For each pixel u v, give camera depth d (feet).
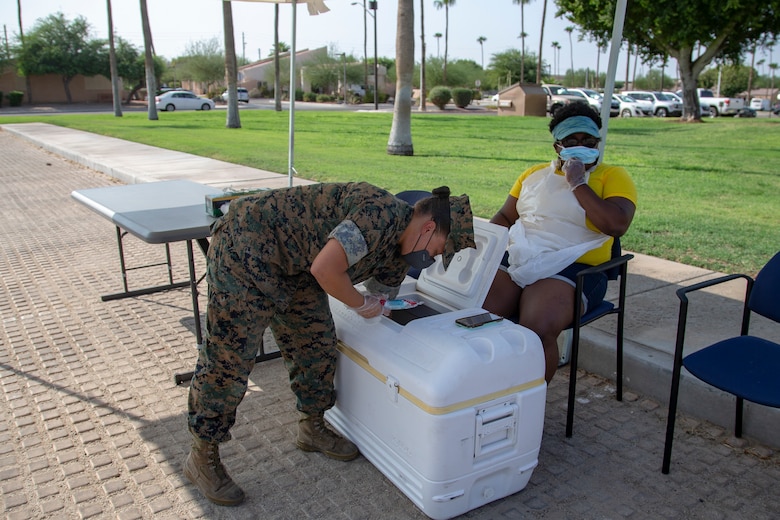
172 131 72.49
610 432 10.65
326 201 7.93
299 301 8.85
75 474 9.53
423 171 37.70
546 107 112.06
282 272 8.14
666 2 67.41
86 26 184.24
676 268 17.17
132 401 11.69
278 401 11.72
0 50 179.11
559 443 10.35
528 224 11.32
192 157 45.78
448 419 7.72
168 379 12.57
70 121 94.17
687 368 8.82
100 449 10.17
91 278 19.17
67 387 12.25
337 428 10.42
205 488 8.83
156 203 14.37
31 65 176.45
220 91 215.92
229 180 34.14
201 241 12.95
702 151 49.26
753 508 8.71
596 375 12.63
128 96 197.47
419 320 8.80
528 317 10.14
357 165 40.42
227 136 65.46
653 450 10.11
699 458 9.86
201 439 8.62
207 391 8.43
